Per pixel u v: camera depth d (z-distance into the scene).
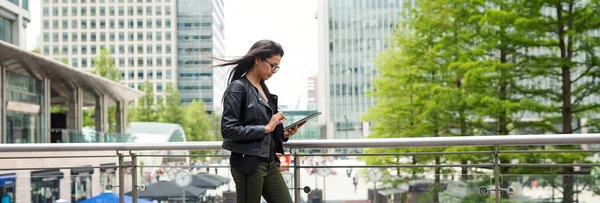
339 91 82.00
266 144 2.56
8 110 25.98
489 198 3.00
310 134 118.69
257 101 2.57
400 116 17.66
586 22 13.03
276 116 2.53
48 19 101.81
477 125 15.21
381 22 81.81
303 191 3.17
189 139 68.75
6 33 29.31
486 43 14.23
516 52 14.33
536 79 14.41
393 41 18.83
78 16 103.12
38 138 29.39
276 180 2.73
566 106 13.65
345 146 2.95
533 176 2.95
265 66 2.59
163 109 67.69
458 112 15.02
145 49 107.31
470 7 14.80
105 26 105.12
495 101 13.52
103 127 45.28
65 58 62.50
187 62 111.06
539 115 14.31
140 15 107.62
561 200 2.93
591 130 14.13
